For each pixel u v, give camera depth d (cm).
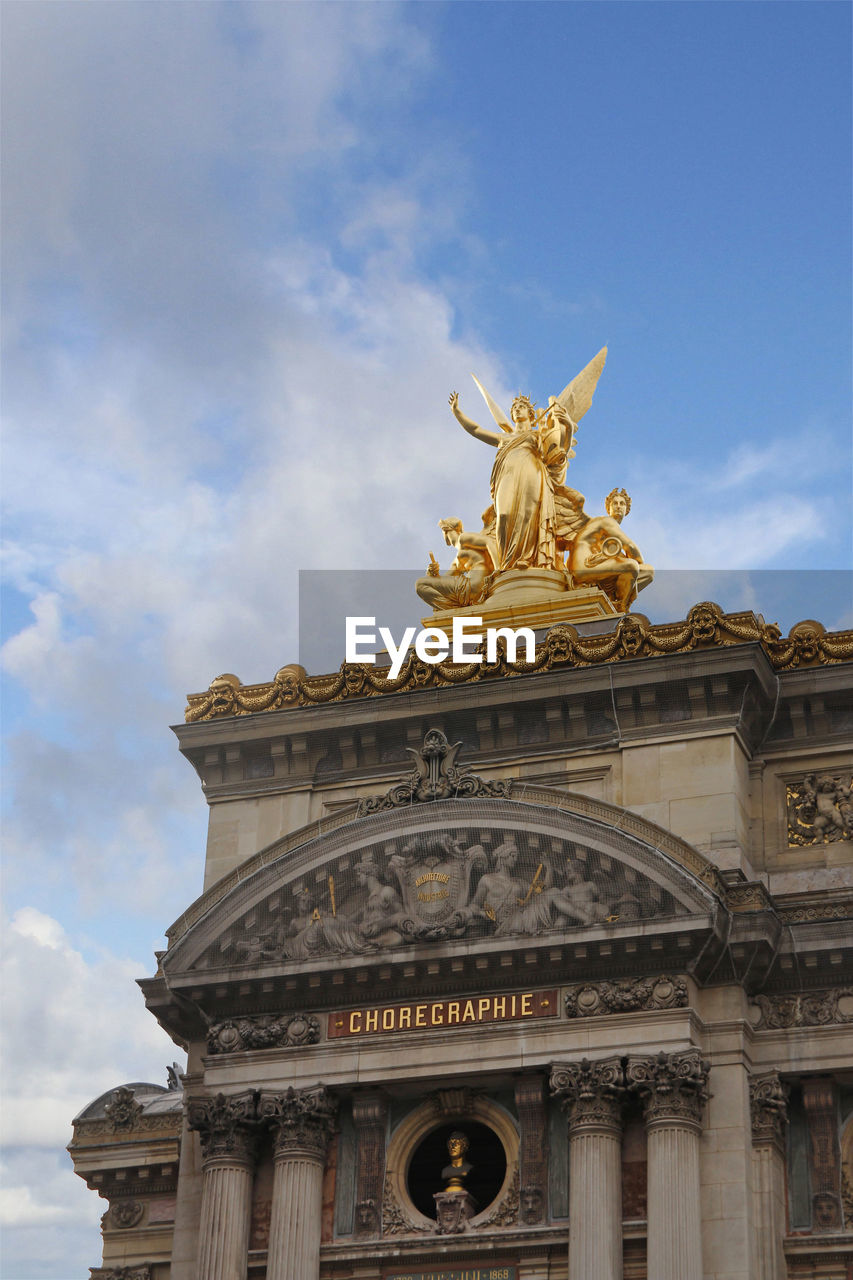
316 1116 4647
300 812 5141
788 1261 4425
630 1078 4444
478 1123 4694
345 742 5159
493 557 5616
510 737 5047
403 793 4875
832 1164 4497
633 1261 4381
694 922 4469
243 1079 4734
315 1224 4588
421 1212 4678
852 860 4756
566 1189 4494
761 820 4872
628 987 4534
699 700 4894
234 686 5253
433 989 4684
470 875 4725
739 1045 4509
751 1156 4456
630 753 4916
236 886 4841
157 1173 5166
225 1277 4569
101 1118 5275
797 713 4928
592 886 4616
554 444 5759
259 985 4762
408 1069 4631
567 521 5688
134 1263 5097
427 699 5084
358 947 4719
